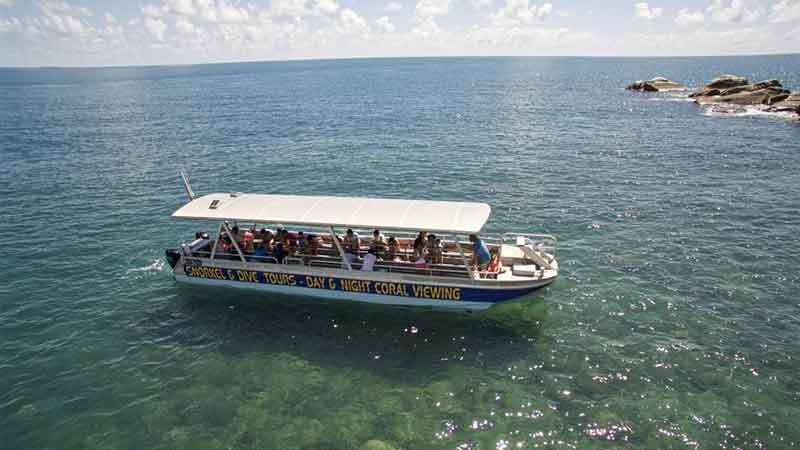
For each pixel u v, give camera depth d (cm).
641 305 1662
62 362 1448
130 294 1842
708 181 3152
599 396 1239
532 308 1661
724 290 1748
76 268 2078
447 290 1591
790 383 1266
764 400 1209
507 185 3189
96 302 1792
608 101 8156
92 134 5575
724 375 1302
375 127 5778
